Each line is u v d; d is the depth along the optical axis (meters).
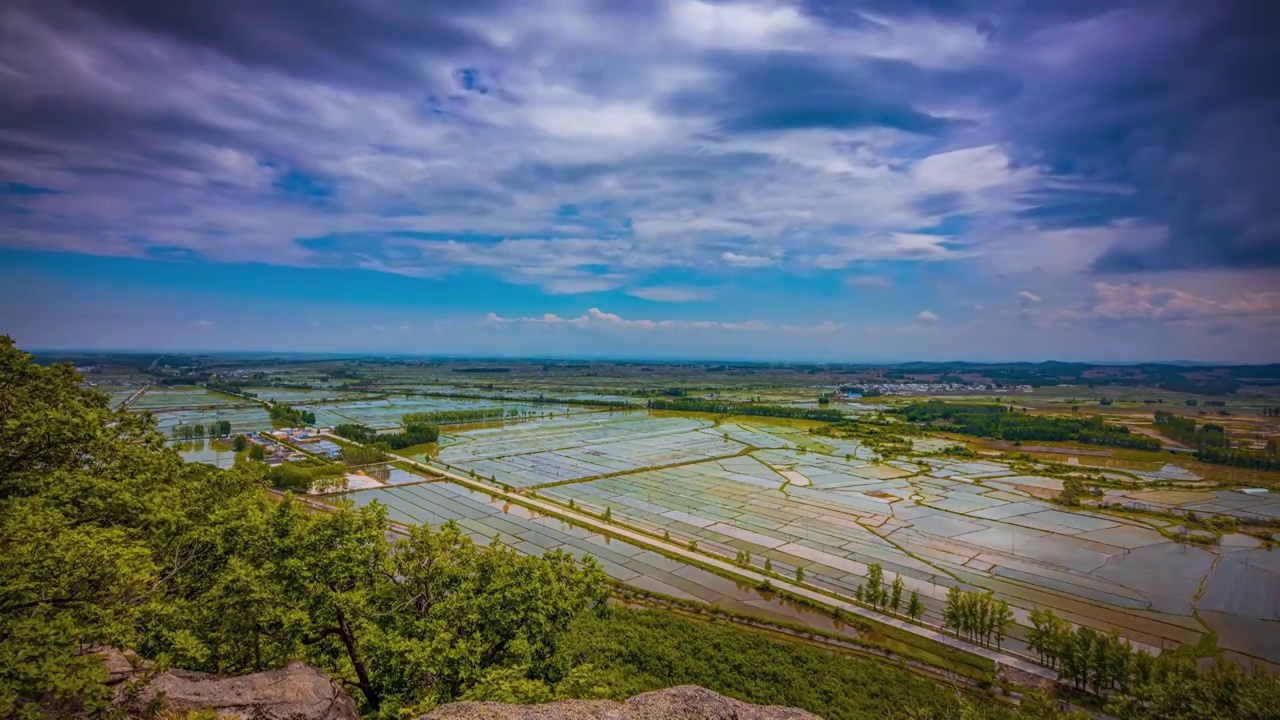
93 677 18.09
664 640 70.38
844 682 63.44
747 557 99.94
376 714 30.69
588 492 150.75
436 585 36.53
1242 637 75.81
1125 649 62.25
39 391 40.12
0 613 20.92
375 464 177.00
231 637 29.20
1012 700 62.59
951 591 76.31
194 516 40.22
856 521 126.06
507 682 28.38
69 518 31.81
